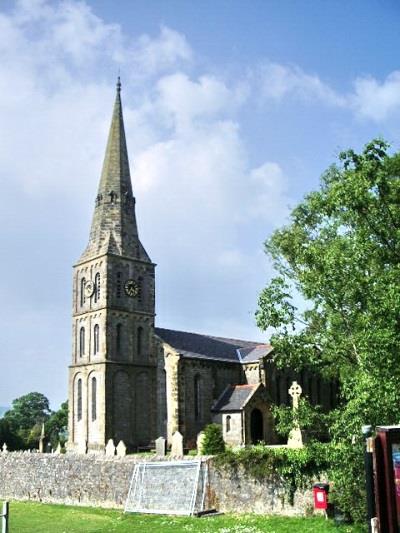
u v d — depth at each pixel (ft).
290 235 166.81
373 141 100.32
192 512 124.16
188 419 234.58
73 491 154.92
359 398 88.58
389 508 63.26
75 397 243.60
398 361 90.07
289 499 115.03
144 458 141.79
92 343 242.37
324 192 160.45
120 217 256.93
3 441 365.20
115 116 271.90
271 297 115.03
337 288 105.29
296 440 133.90
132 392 238.89
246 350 271.28
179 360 236.43
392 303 90.53
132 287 249.55
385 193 101.35
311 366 127.85
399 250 102.22
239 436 224.94
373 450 65.10
